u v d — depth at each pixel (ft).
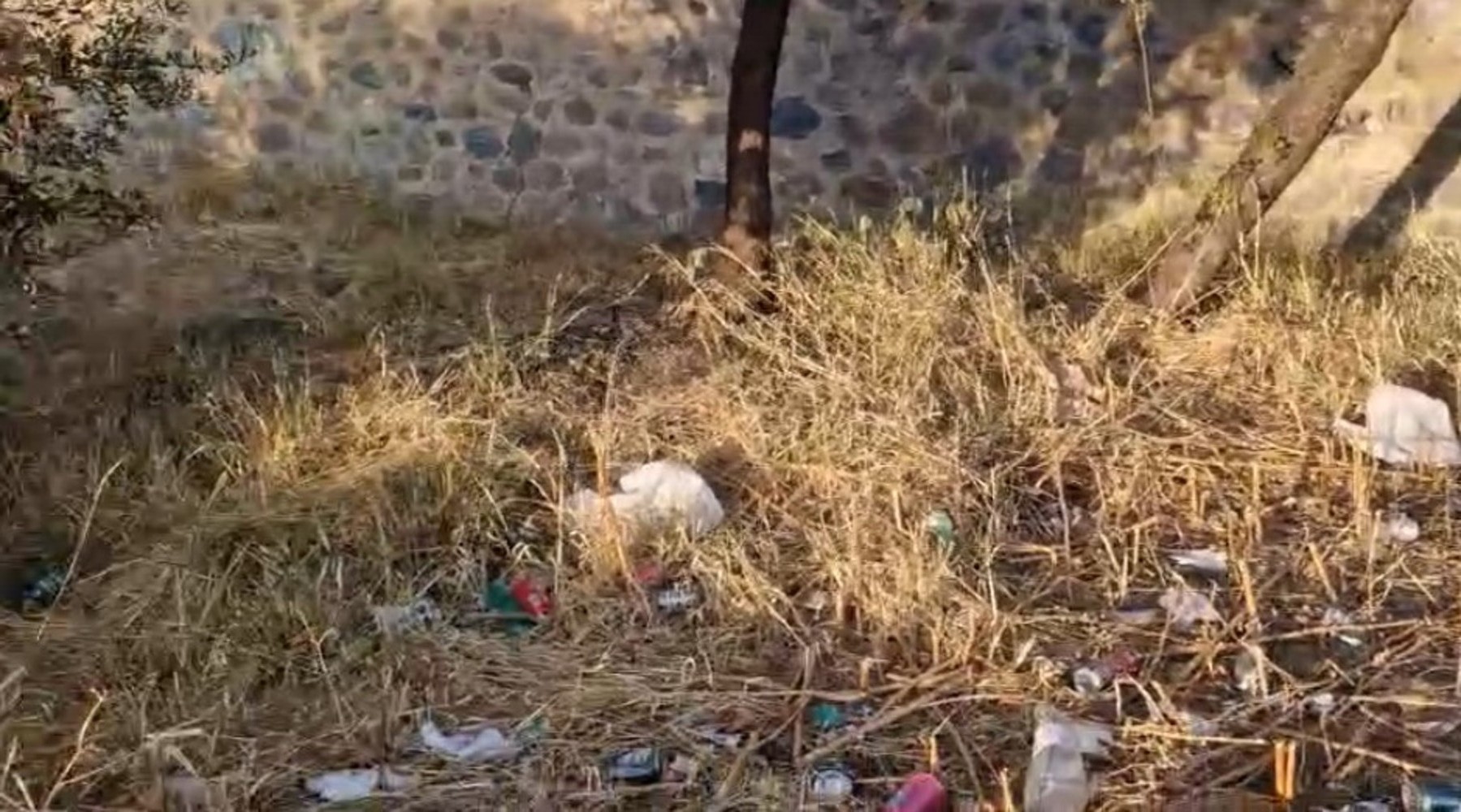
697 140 28.63
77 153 18.90
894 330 20.98
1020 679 14.78
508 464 18.03
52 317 22.90
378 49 29.27
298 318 23.35
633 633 15.62
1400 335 22.13
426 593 16.19
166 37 29.30
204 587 15.69
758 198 23.86
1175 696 14.70
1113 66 27.71
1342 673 14.99
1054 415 19.67
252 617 15.15
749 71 23.53
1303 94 22.84
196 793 13.03
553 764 13.57
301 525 16.69
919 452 18.17
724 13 28.19
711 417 19.57
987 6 27.76
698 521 17.21
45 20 20.03
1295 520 18.20
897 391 19.62
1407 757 13.76
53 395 20.08
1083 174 28.04
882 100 28.19
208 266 25.50
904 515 17.26
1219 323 22.74
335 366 21.38
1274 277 24.14
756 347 21.03
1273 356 21.72
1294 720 14.30
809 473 18.07
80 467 18.34
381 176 29.60
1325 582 16.69
